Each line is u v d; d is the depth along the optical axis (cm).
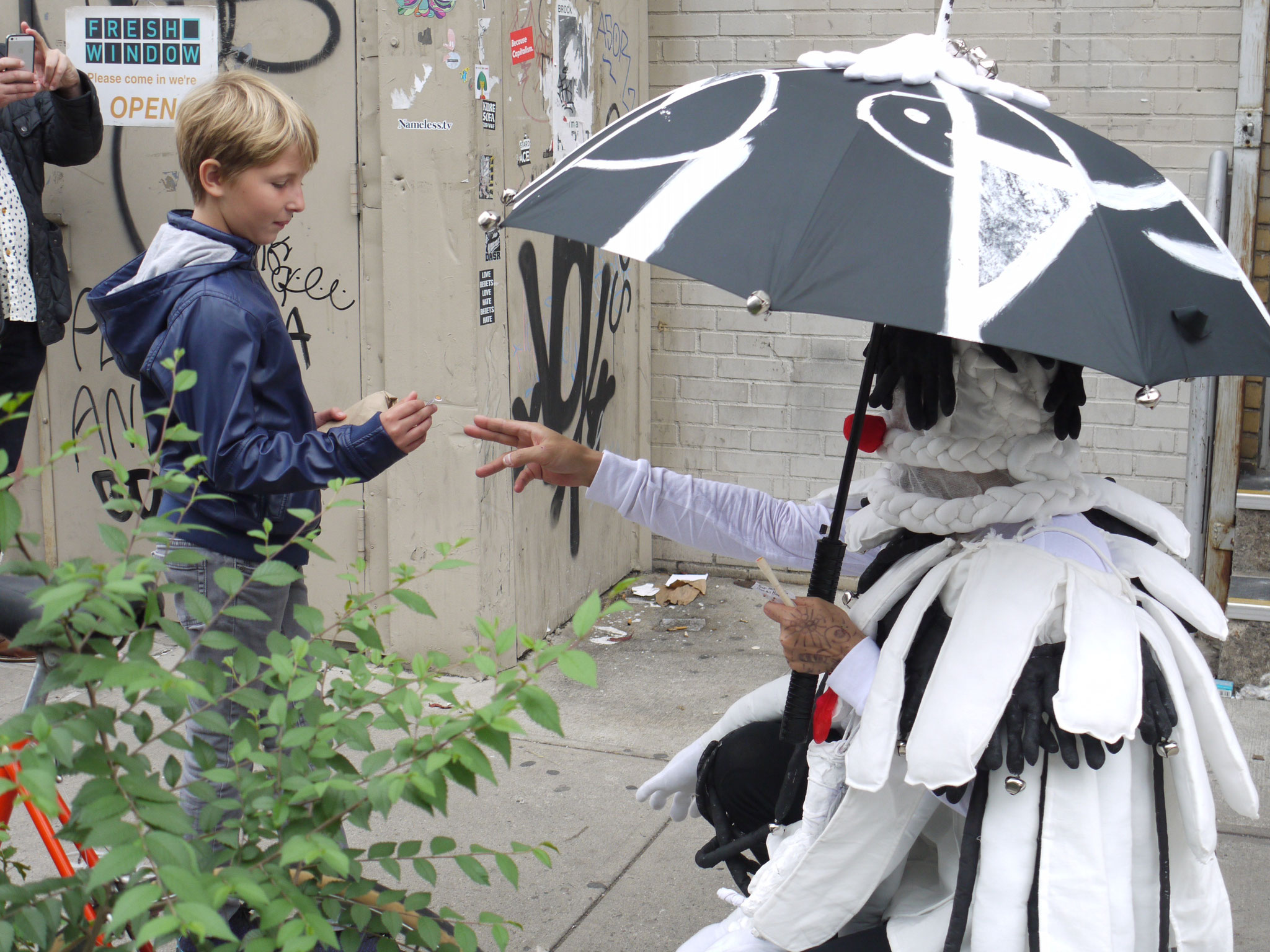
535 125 452
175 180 454
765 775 228
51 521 479
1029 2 494
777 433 559
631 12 530
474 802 362
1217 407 462
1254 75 462
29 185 416
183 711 144
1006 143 169
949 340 179
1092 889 166
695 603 545
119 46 446
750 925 194
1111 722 160
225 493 244
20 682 432
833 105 173
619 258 531
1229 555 467
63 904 138
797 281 149
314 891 148
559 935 299
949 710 166
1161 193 183
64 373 472
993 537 183
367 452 236
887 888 196
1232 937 188
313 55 422
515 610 455
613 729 416
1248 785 181
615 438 544
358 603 162
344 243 430
